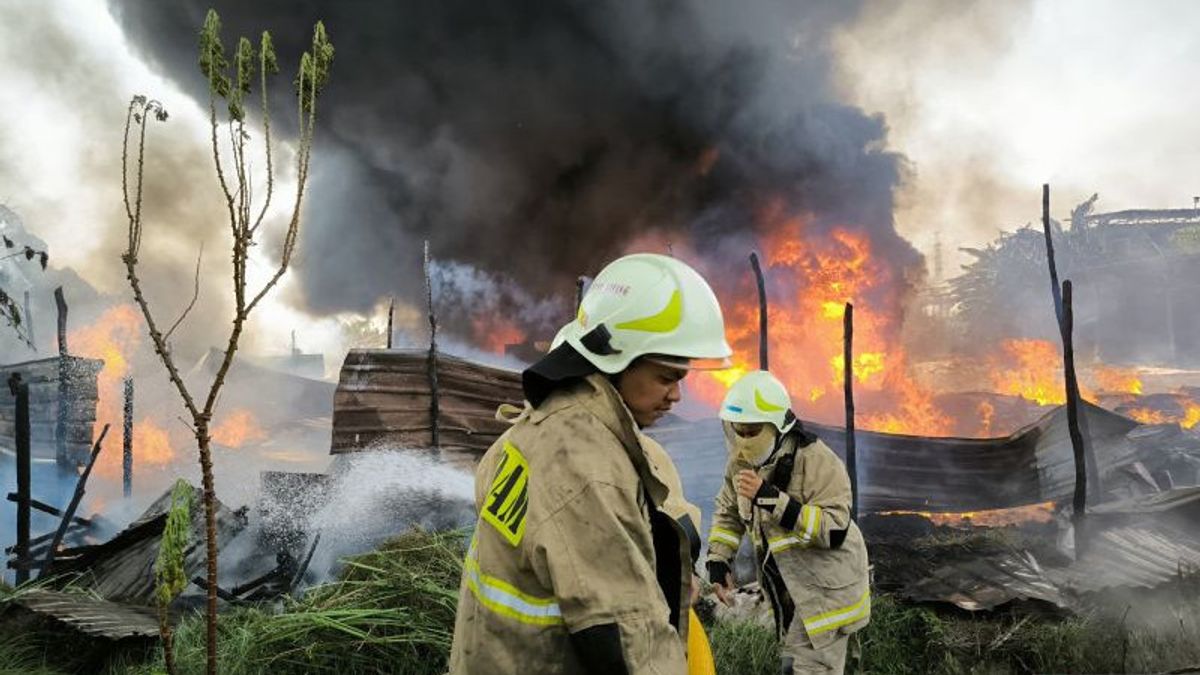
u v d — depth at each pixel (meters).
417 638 4.20
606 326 1.62
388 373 7.31
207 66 2.01
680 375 1.67
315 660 4.14
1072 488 9.01
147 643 4.40
